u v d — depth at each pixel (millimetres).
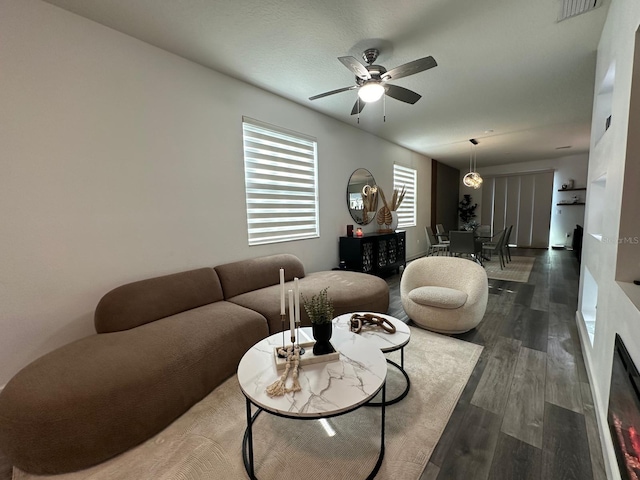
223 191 2838
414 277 2938
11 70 1685
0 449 1271
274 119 3271
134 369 1472
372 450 1381
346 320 2066
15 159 1721
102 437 1330
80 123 1944
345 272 3572
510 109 3805
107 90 2053
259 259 3062
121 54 2109
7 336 1735
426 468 1279
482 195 9062
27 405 1240
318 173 3920
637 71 1262
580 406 1652
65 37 1860
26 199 1766
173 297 2242
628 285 1288
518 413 1605
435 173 7719
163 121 2367
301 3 1823
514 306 3334
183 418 1624
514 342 2443
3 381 1726
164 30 2088
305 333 1752
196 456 1373
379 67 2230
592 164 2457
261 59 2504
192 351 1722
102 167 2057
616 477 1124
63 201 1899
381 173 5352
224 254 2883
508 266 5621
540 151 6742
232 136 2881
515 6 1886
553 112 3926
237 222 2986
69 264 1940
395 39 2229
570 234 7828
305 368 1372
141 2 1795
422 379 1935
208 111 2670
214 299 2527
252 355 1507
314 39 2213
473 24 2066
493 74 2830
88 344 1677
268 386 1236
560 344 2396
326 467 1291
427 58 1960
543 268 5379
